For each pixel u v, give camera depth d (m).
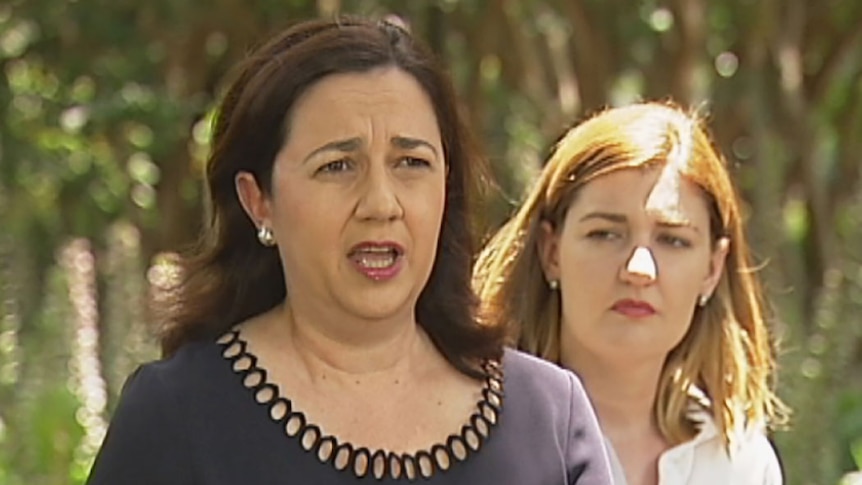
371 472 3.73
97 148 11.38
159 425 3.74
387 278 3.75
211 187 4.00
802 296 11.51
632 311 5.02
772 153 12.84
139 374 3.86
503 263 5.30
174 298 4.05
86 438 8.03
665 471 5.12
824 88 13.36
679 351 5.26
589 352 5.18
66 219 11.28
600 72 12.62
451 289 4.06
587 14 12.46
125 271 8.69
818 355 9.82
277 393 3.78
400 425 3.82
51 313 8.38
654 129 5.11
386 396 3.84
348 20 3.89
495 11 11.86
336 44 3.80
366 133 3.73
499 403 3.92
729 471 5.18
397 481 3.75
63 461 8.01
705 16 12.48
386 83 3.78
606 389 5.17
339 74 3.78
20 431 8.04
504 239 5.32
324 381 3.82
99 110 11.20
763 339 5.34
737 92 12.89
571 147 5.17
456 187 4.08
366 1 11.04
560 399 4.00
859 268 10.88
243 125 3.86
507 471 3.83
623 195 5.04
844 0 13.05
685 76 12.47
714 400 5.23
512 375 3.99
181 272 4.07
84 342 8.30
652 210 5.01
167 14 11.77
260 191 3.91
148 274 9.16
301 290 3.82
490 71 12.23
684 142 5.11
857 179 13.45
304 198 3.74
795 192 13.27
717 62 12.91
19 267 9.34
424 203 3.76
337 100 3.75
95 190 11.26
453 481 3.79
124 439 3.75
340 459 3.73
